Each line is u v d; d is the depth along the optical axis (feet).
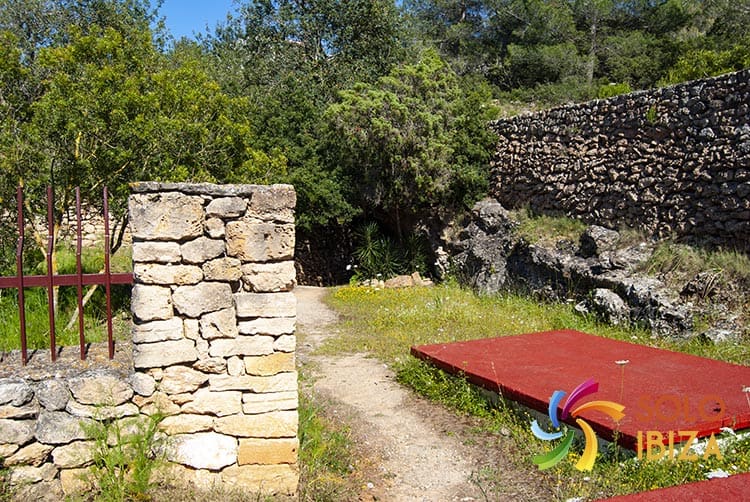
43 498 10.19
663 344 23.82
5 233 23.38
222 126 27.58
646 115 31.53
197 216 10.59
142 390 10.58
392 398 18.80
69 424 10.36
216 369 10.77
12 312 19.40
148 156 23.81
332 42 67.62
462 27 99.76
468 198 43.50
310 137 48.65
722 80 27.68
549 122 38.65
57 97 22.18
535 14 90.68
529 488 12.35
